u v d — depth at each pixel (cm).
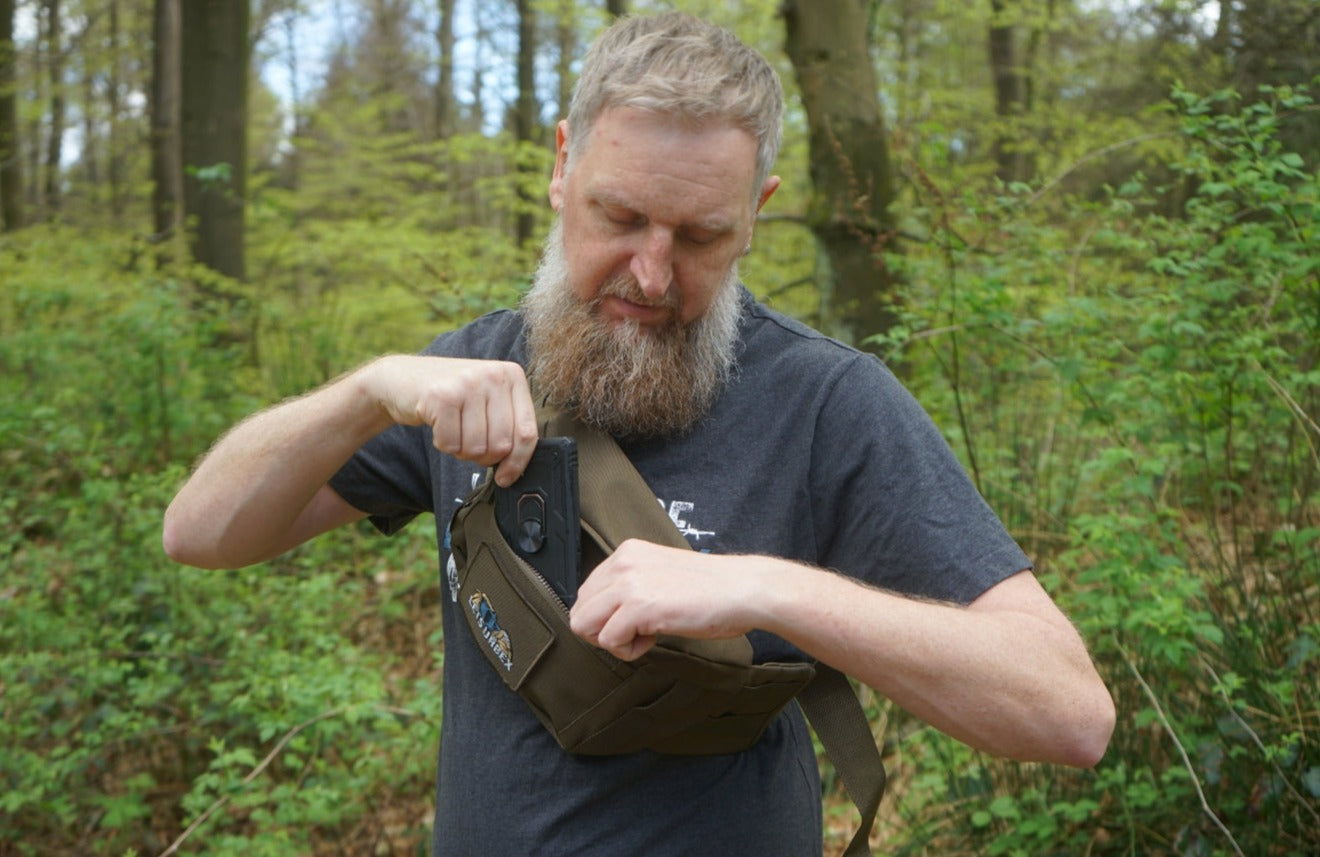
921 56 953
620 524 124
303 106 1176
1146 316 324
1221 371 288
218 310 679
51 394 598
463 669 141
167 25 1190
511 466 124
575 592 123
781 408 132
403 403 125
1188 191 468
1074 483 349
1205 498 304
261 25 1485
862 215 469
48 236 812
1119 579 252
